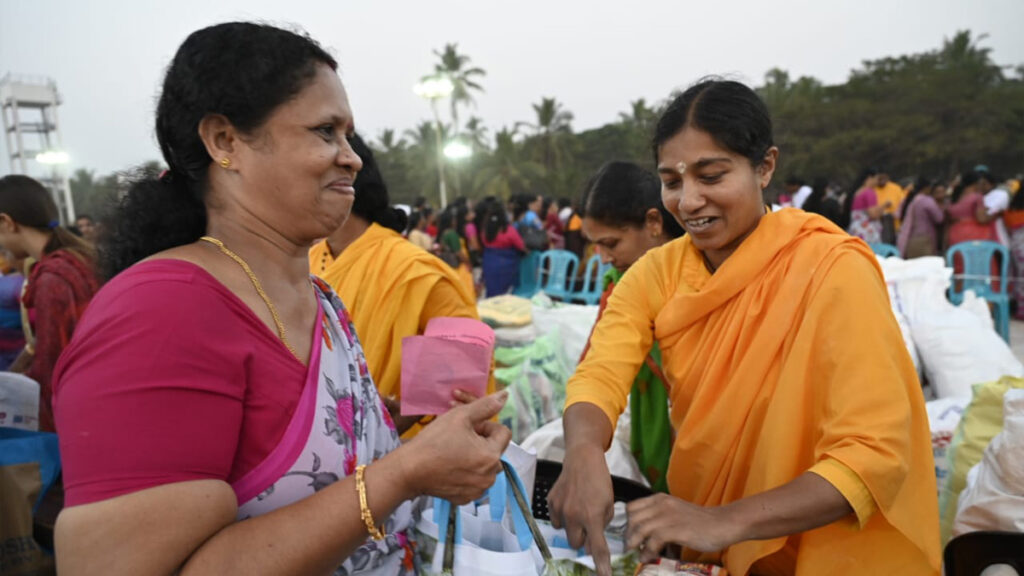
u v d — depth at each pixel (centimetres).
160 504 67
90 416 67
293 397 82
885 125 3747
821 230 124
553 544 131
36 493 174
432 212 1323
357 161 89
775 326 120
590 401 135
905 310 352
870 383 108
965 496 177
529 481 131
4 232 262
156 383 68
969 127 3656
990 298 509
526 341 332
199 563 69
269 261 89
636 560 122
